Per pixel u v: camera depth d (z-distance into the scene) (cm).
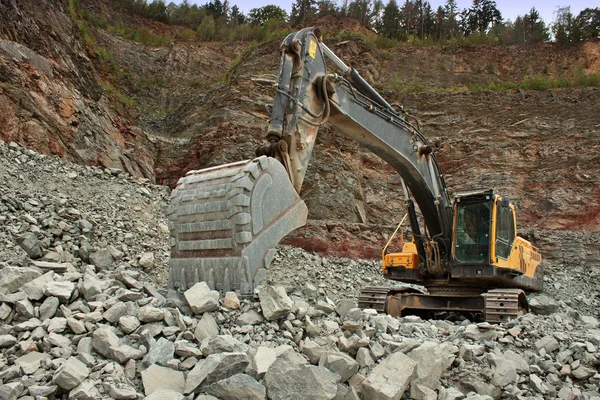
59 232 1044
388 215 2327
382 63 3438
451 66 3478
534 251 1177
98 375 427
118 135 2181
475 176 2448
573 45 3719
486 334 648
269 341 521
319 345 526
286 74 715
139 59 3466
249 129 2370
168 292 629
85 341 470
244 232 576
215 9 5856
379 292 1016
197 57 3647
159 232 1312
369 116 838
